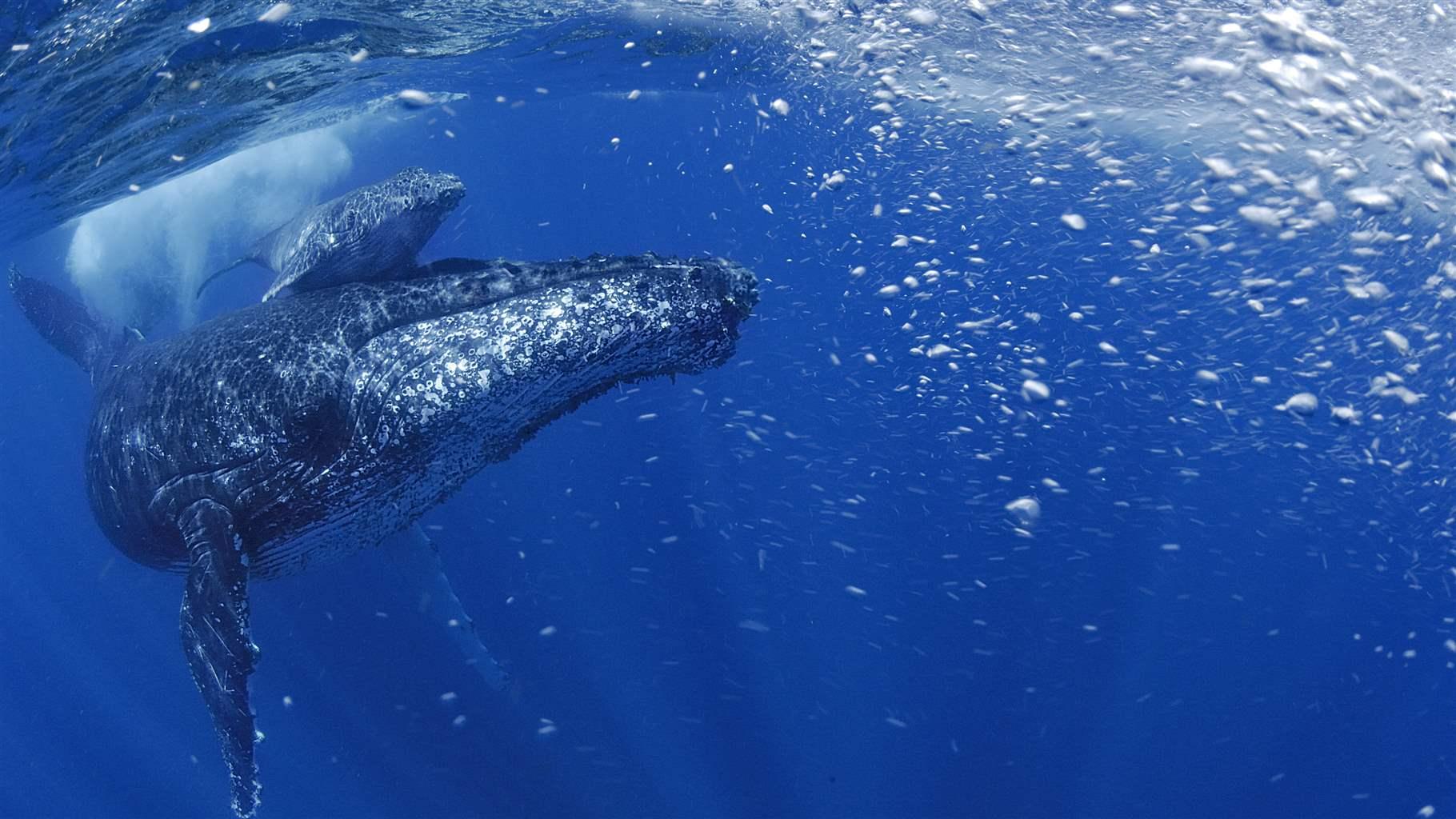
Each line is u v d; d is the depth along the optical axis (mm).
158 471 6805
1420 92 8477
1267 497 15555
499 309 6016
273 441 6441
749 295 5910
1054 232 14695
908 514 15453
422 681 13141
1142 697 12820
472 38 13219
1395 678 13914
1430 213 9492
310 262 6910
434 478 6797
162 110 11375
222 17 9273
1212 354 14062
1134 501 15500
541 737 11828
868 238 16953
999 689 12602
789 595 13984
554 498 16062
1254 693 13312
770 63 15391
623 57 16094
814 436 17125
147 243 16203
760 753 11484
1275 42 9242
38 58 8398
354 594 14586
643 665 12781
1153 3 10398
